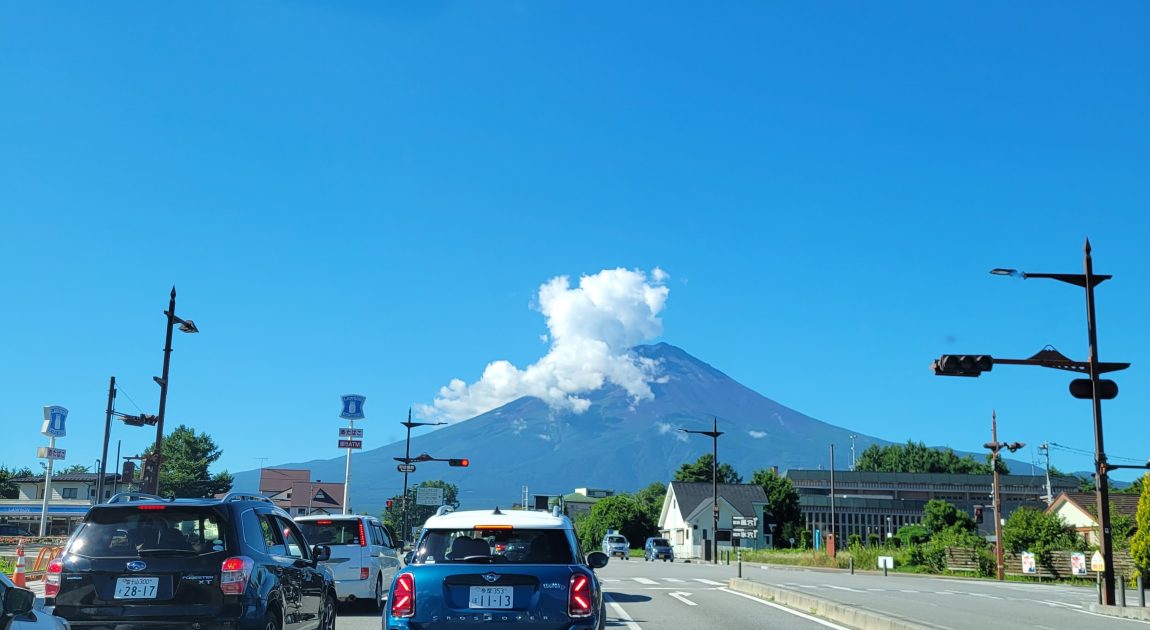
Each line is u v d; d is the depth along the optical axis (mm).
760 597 24281
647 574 38625
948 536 54812
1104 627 18344
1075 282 26641
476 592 9055
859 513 106125
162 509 9727
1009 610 22484
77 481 93625
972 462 152000
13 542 54750
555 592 9023
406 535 58531
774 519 101375
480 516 9812
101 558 9531
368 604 19047
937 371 26078
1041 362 26094
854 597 25281
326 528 18297
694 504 98812
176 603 9352
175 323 28984
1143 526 37312
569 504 149250
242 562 9555
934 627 13828
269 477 115750
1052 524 49156
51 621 8016
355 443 66438
